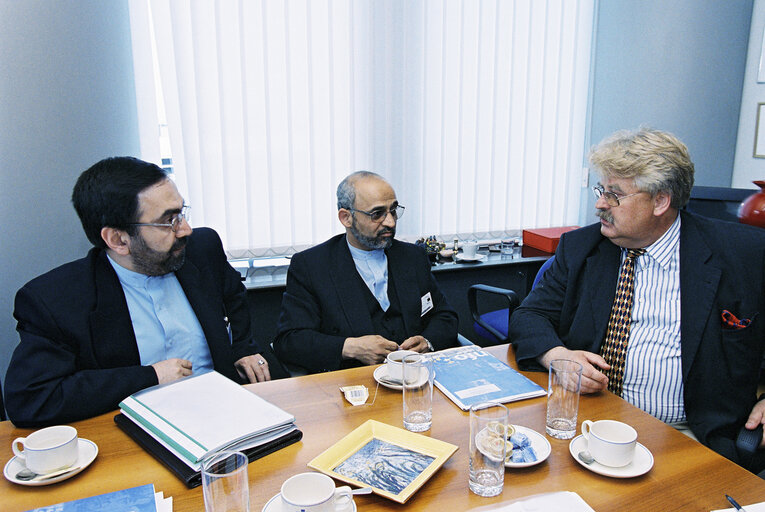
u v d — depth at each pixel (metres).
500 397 1.27
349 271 1.88
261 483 0.96
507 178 3.11
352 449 1.06
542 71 3.05
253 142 2.59
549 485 0.96
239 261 2.83
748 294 1.38
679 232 1.48
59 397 1.19
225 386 1.27
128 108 2.43
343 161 2.76
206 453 0.99
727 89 3.31
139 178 1.38
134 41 2.39
